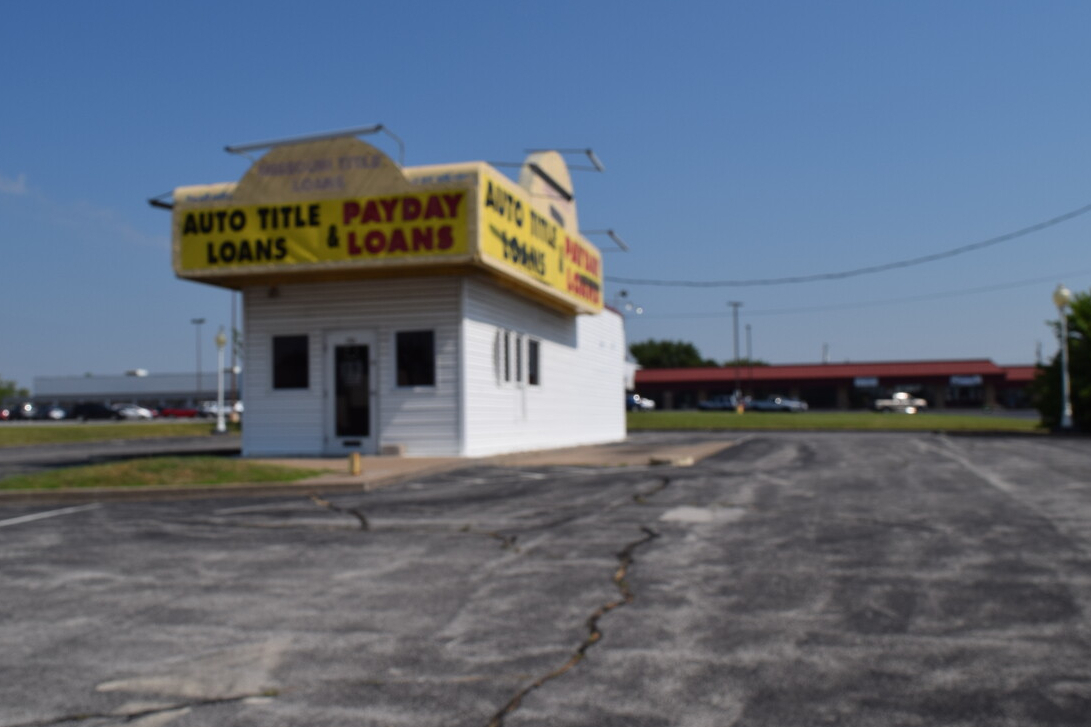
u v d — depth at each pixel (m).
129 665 5.41
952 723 4.41
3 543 9.23
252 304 19.23
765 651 5.52
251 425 19.16
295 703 4.76
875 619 6.18
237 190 17.75
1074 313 34.38
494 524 10.09
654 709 4.61
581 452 21.58
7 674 5.27
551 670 5.23
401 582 7.40
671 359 141.50
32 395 109.56
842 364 88.94
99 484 13.02
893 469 16.11
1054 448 22.39
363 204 17.25
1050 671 5.12
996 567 7.70
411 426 18.45
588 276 25.62
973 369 84.69
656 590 7.03
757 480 14.15
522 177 20.86
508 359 20.98
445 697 4.81
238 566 8.06
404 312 18.56
